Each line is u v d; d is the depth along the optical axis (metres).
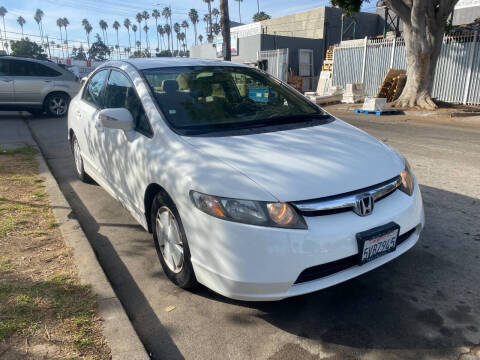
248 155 2.69
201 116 3.26
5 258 3.19
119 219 4.30
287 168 2.56
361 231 2.45
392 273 3.21
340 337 2.50
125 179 3.55
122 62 4.16
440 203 4.70
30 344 2.29
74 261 3.17
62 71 12.23
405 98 14.88
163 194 2.88
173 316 2.71
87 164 4.84
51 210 4.20
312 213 2.40
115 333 2.39
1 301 2.64
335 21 33.25
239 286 2.37
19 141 7.81
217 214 2.40
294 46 31.14
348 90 18.44
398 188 2.86
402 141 8.59
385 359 2.31
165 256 3.05
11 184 4.96
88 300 2.69
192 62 4.04
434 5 13.64
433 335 2.50
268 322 2.65
